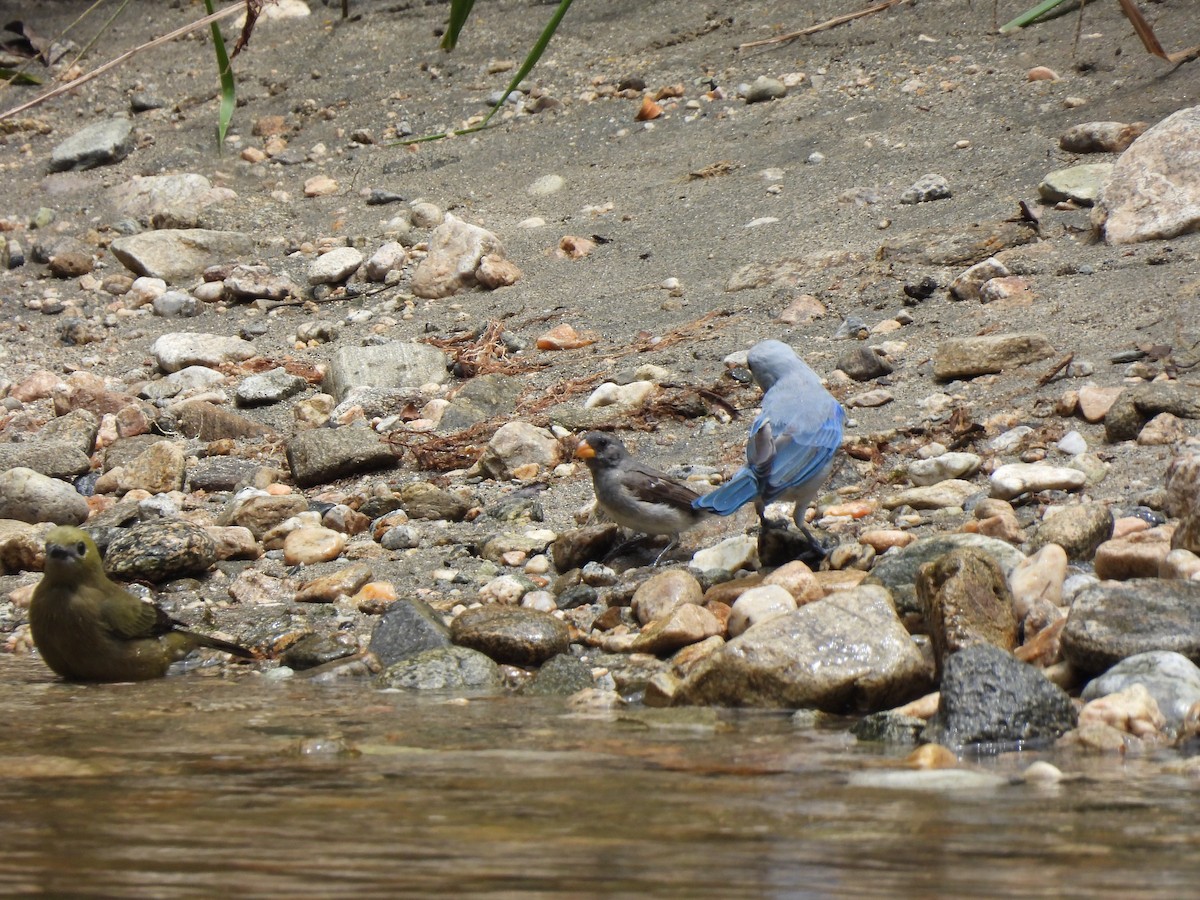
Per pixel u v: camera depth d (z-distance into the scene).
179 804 7.71
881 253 23.14
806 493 14.47
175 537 16.48
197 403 22.14
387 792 7.97
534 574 15.70
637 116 31.94
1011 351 18.56
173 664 13.84
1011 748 9.29
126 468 20.25
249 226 30.00
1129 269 20.67
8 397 23.98
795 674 10.91
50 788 8.20
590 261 26.08
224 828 7.11
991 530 14.22
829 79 31.70
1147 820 7.05
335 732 10.14
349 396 22.02
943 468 16.17
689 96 32.53
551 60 35.34
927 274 22.23
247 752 9.36
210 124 34.97
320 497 18.89
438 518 17.72
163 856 6.52
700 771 8.53
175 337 24.94
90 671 13.01
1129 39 30.12
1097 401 16.95
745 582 13.85
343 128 33.97
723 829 6.93
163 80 37.41
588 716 10.77
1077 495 15.13
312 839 6.84
